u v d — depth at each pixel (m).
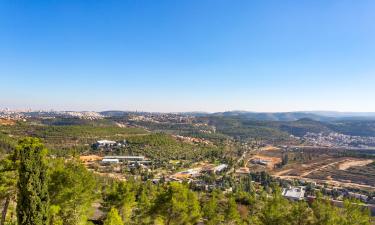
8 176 38.91
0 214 48.69
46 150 35.59
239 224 64.50
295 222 44.47
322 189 165.12
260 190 150.38
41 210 34.09
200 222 70.19
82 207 49.53
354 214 44.97
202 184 158.25
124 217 59.38
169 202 49.66
